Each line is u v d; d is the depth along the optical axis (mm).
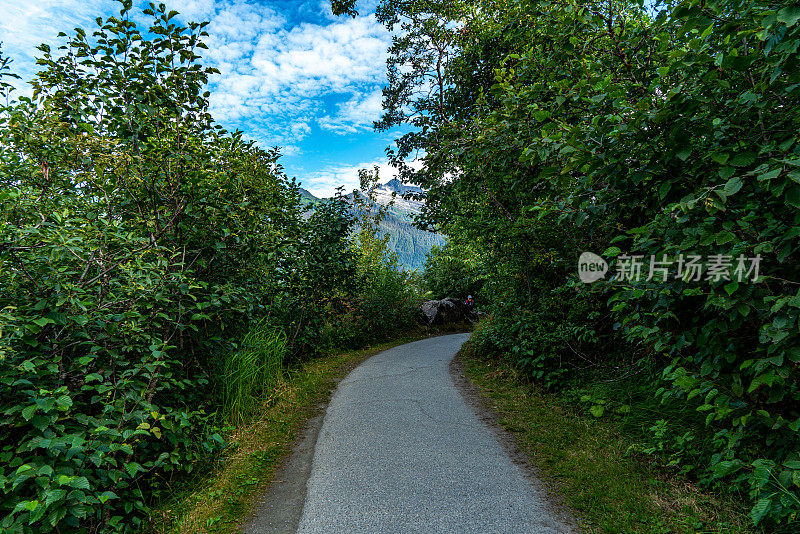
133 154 4219
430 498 3279
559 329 5801
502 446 4281
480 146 4945
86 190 4094
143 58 4180
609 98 2906
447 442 4422
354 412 5551
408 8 11875
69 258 3098
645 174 2623
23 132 3855
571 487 3340
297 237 7668
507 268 6762
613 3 3887
